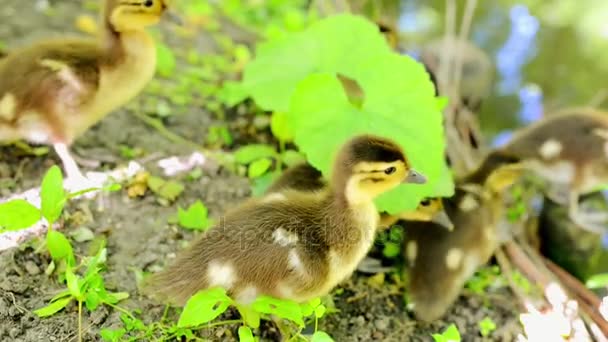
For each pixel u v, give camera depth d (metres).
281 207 0.73
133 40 0.82
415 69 0.80
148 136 0.87
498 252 0.84
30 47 0.81
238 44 1.01
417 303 0.78
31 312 0.73
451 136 0.91
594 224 0.87
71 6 0.99
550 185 0.90
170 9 0.88
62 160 0.83
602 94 1.01
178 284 0.71
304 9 1.08
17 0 0.98
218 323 0.73
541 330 0.76
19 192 0.80
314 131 0.78
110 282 0.76
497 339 0.79
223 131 0.89
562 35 1.08
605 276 0.81
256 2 1.08
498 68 1.04
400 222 0.82
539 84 1.03
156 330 0.73
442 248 0.78
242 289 0.71
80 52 0.81
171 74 0.94
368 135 0.73
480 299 0.81
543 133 0.88
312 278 0.72
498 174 0.81
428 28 1.07
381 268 0.81
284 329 0.74
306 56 0.84
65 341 0.72
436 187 0.78
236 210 0.73
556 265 0.86
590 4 1.12
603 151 0.88
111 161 0.84
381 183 0.72
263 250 0.71
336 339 0.76
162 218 0.81
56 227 0.78
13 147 0.83
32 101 0.79
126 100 0.84
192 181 0.84
